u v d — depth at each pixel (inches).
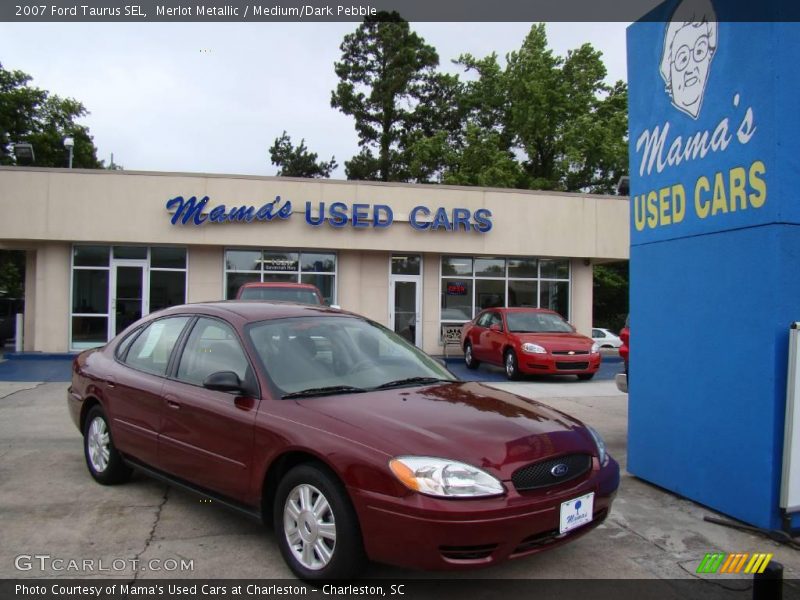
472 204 700.0
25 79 1267.2
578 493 137.6
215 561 151.2
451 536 121.3
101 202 633.6
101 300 661.3
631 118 234.1
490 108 1413.6
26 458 245.1
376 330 197.9
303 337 175.8
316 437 138.2
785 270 173.6
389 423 138.9
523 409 159.2
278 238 660.1
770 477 173.6
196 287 673.6
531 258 747.4
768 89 175.3
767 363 175.0
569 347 515.8
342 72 1596.9
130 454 193.5
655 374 219.5
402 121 1582.2
